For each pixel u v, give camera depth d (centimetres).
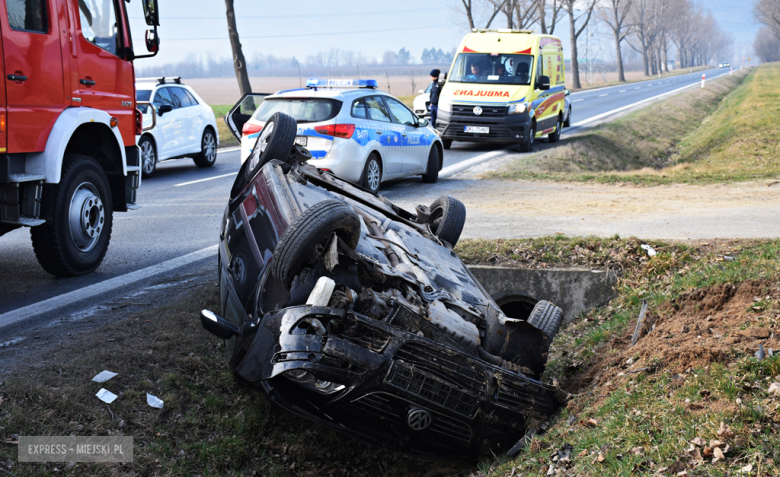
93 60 644
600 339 543
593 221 898
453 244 583
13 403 364
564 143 1997
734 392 339
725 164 1711
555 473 328
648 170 1502
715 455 293
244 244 469
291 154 600
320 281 369
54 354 437
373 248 452
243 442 404
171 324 502
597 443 336
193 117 1496
